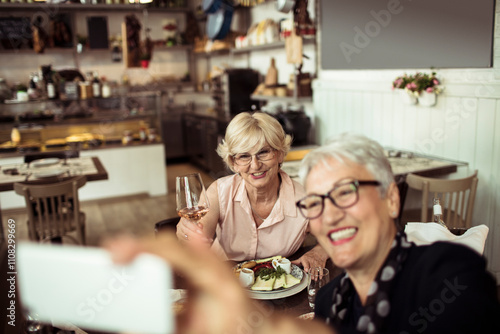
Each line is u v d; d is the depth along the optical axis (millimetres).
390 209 811
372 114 3855
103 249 282
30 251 262
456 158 3129
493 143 2826
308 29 4461
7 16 6379
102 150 5117
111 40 6969
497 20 2693
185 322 346
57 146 4957
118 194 5305
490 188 2900
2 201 4773
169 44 7371
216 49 6289
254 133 1539
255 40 5285
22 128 4887
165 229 1888
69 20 6676
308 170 814
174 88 7750
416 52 3305
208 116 6266
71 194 3271
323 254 1615
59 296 258
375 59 3744
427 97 3164
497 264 2932
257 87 5887
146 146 5293
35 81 5707
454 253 749
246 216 1690
